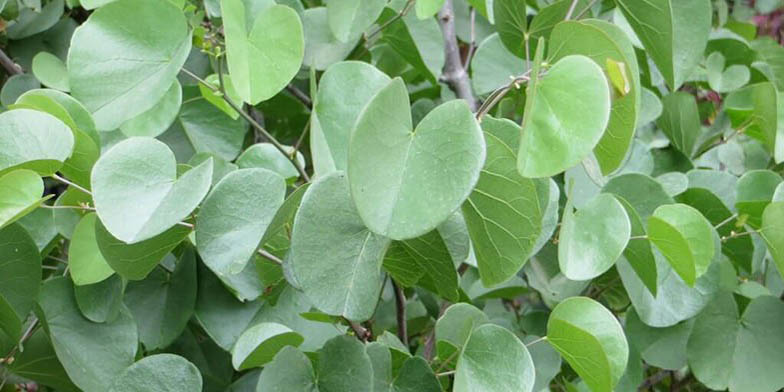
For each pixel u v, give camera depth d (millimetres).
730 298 999
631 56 763
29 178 719
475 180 655
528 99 660
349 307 710
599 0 1041
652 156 1117
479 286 1048
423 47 1128
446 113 673
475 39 1321
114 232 708
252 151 938
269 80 753
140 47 785
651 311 959
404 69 1215
